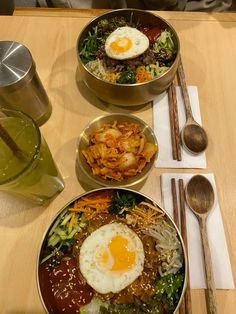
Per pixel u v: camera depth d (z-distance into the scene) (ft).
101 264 1.00
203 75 1.40
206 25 1.53
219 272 1.04
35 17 1.55
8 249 1.10
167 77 1.20
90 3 1.96
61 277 0.99
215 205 1.14
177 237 0.99
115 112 1.34
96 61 1.33
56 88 1.38
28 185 0.99
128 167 1.10
